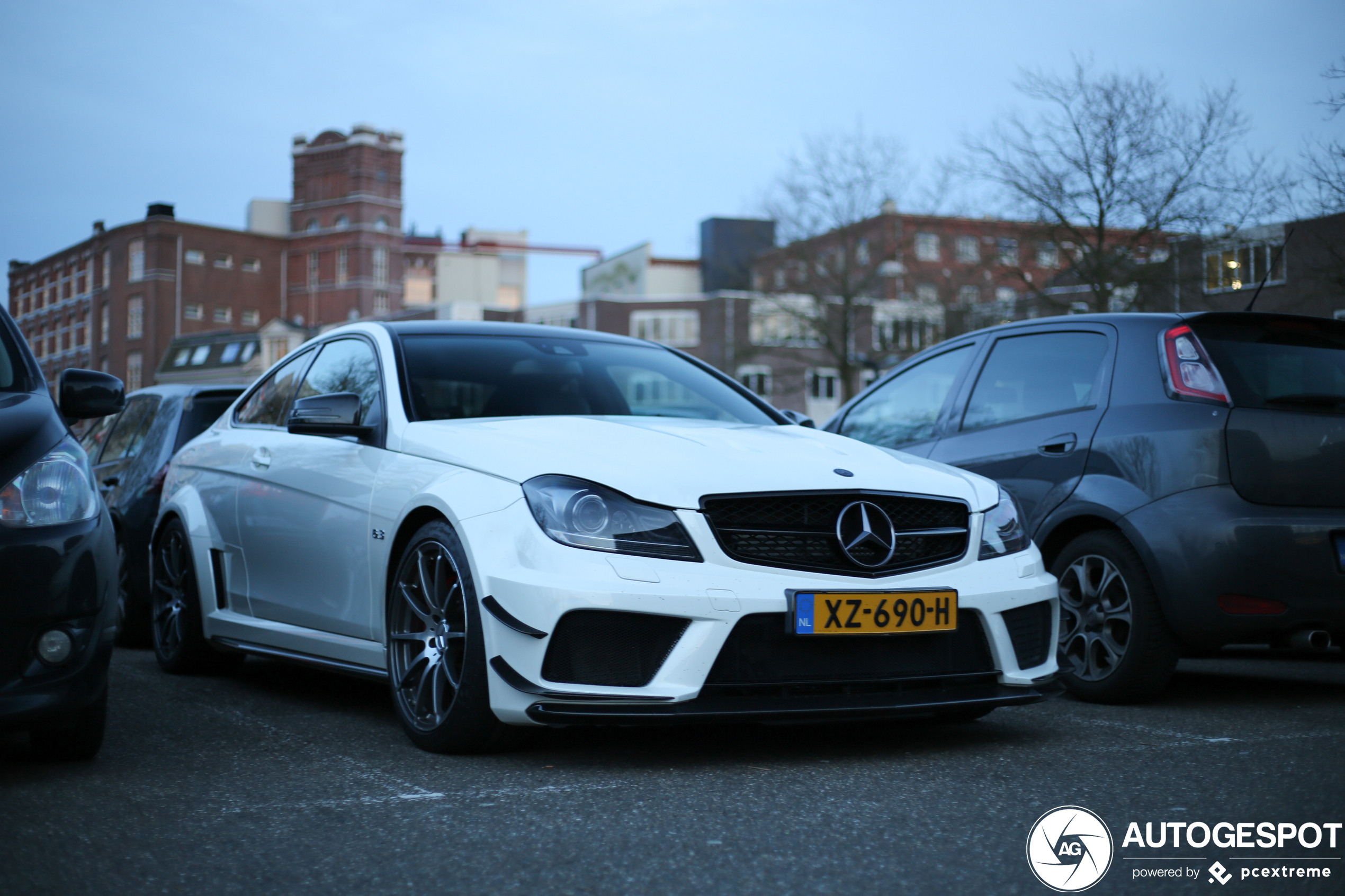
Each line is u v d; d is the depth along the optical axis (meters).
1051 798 3.04
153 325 87.69
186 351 82.62
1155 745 3.74
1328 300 16.09
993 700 3.60
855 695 3.43
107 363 91.69
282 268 94.31
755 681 3.34
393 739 3.88
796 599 3.35
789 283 42.22
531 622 3.29
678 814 2.89
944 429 5.55
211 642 5.26
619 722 3.24
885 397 6.08
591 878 2.42
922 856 2.56
